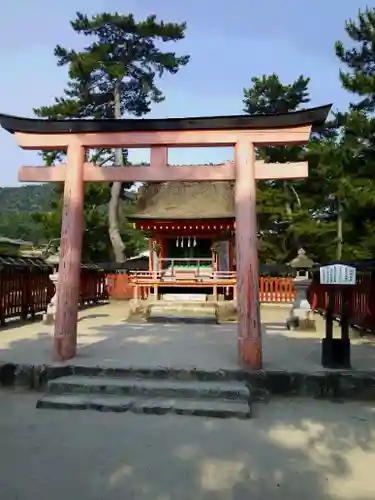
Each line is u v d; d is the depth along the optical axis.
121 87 33.34
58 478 4.67
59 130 9.14
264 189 30.83
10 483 4.56
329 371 7.95
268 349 10.41
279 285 24.08
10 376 8.35
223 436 5.91
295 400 7.69
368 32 23.42
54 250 34.06
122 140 9.03
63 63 32.09
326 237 29.66
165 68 33.16
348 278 8.24
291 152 29.95
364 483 4.61
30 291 17.11
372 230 23.44
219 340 11.72
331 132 31.67
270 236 32.72
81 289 22.48
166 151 9.02
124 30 31.42
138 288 19.39
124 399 7.22
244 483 4.59
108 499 4.25
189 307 17.69
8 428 6.18
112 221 32.56
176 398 7.30
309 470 4.90
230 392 7.30
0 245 43.44
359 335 13.05
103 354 9.41
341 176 23.98
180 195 21.05
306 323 14.11
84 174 9.20
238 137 8.76
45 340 11.56
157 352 9.71
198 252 20.72
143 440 5.74
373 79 21.31
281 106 32.91
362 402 7.63
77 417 6.65
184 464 5.02
